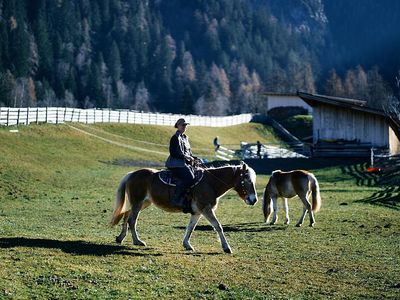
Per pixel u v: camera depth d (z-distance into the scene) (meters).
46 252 14.66
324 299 12.28
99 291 12.05
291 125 101.62
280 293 12.56
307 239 19.28
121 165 50.94
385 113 56.75
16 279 12.37
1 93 131.88
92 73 168.00
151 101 193.25
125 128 68.56
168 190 16.03
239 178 16.28
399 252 17.09
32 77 166.88
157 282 12.87
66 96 160.25
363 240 19.16
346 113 64.00
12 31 172.62
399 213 25.83
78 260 14.16
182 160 16.16
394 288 13.18
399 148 65.19
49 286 12.16
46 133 54.47
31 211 26.25
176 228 21.39
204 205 16.19
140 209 16.72
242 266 14.66
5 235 16.91
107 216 24.78
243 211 27.52
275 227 22.27
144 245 16.64
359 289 13.05
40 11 195.50
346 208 28.02
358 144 62.75
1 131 49.84
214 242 18.28
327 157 61.03
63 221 22.80
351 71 197.00
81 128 61.31
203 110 160.88
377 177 43.88
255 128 95.56
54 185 36.78
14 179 36.09
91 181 39.81
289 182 23.05
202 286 12.77
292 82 174.62
